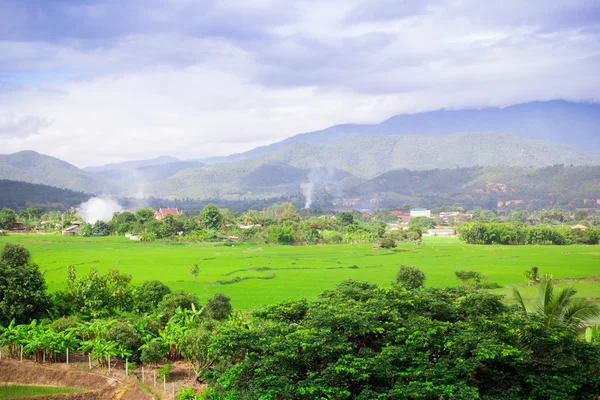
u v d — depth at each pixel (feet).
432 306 105.29
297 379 95.09
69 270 189.78
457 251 515.09
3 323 157.48
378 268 370.32
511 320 96.68
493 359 90.12
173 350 146.82
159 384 123.75
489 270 346.74
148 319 154.81
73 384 123.65
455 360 90.84
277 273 341.00
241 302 230.89
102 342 134.31
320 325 98.99
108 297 181.88
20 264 203.41
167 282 290.15
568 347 94.79
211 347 104.83
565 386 87.92
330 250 527.40
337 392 88.69
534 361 94.32
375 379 94.32
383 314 101.19
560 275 315.17
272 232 623.77
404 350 92.48
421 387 86.07
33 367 130.41
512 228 652.07
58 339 134.82
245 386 97.40
